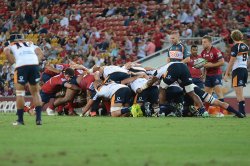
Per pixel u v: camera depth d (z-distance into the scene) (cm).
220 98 4850
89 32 8306
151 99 4531
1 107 6931
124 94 4491
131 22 8350
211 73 4819
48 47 8119
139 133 2997
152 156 2178
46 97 5012
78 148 2386
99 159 2088
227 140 2684
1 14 9362
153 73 4484
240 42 4462
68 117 4469
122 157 2144
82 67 4903
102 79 4650
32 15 9100
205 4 7931
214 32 7419
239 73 4444
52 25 8825
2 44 8706
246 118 4219
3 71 7569
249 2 7781
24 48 3497
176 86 4441
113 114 4491
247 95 6469
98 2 8975
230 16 7700
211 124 3584
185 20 7781
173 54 4403
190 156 2189
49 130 3141
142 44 7631
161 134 2948
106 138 2745
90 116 4647
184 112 4481
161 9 8181
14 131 3062
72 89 4894
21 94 3506
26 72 3472
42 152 2253
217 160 2089
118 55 7675
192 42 7100
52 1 9200
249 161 2075
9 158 2084
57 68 5131
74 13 8850
